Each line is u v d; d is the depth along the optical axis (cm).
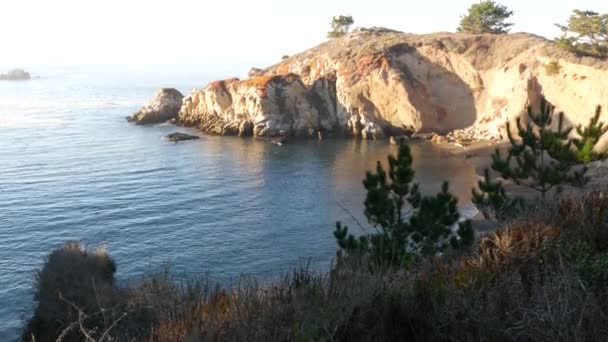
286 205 4584
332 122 8494
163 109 10144
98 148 7344
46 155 6862
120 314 1114
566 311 632
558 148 1872
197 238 3775
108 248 3584
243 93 8625
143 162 6394
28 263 3319
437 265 923
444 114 8356
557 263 823
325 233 3844
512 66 7606
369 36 9775
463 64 8262
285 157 6688
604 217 991
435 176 5531
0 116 11188
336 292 768
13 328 2425
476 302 704
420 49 8531
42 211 4406
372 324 729
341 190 5066
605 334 611
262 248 3559
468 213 4075
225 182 5406
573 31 7312
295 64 10000
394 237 1559
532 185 1933
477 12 9444
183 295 922
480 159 6288
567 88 6962
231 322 701
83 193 4988
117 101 15262
